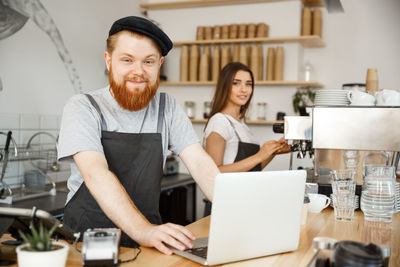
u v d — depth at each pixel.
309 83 3.85
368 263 0.88
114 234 1.05
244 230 1.09
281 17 4.05
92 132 1.49
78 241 1.29
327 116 1.81
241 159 2.55
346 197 1.61
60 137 1.46
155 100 1.72
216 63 4.13
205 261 1.07
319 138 1.83
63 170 3.44
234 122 2.59
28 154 2.99
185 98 4.49
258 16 4.14
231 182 1.04
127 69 1.47
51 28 3.33
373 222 1.61
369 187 1.64
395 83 3.98
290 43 4.01
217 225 1.04
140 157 1.65
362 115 1.77
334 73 4.14
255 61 3.98
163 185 3.51
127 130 1.64
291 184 1.17
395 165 1.83
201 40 4.21
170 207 3.67
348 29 4.11
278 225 1.16
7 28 2.91
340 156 2.18
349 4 4.10
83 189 1.58
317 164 1.90
